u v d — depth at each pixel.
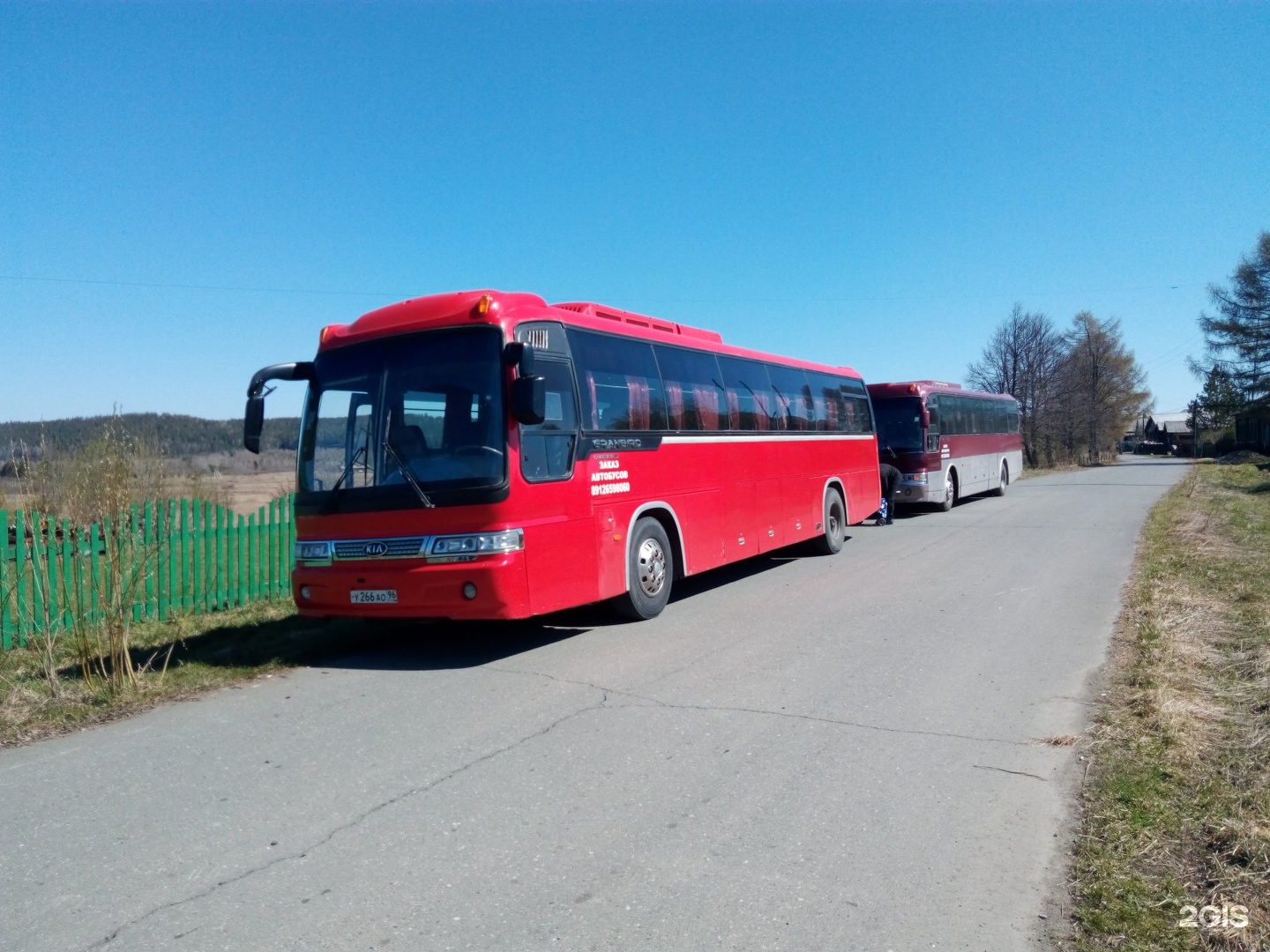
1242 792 4.80
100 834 4.50
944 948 3.41
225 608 10.92
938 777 5.12
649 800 4.82
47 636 7.09
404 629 9.64
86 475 11.08
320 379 8.53
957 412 24.36
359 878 3.99
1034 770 5.21
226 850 4.29
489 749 5.65
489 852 4.23
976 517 21.00
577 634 9.16
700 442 11.20
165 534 10.22
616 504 9.28
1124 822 4.46
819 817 4.59
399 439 7.98
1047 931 3.53
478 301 7.97
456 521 7.64
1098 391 61.12
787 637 8.74
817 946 3.42
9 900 3.84
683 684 7.10
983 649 8.15
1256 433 62.16
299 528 8.44
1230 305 57.81
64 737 6.12
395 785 5.09
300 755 5.62
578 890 3.85
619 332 9.88
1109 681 7.04
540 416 7.54
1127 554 14.00
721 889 3.86
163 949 3.43
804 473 14.41
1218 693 6.71
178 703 6.88
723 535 11.66
